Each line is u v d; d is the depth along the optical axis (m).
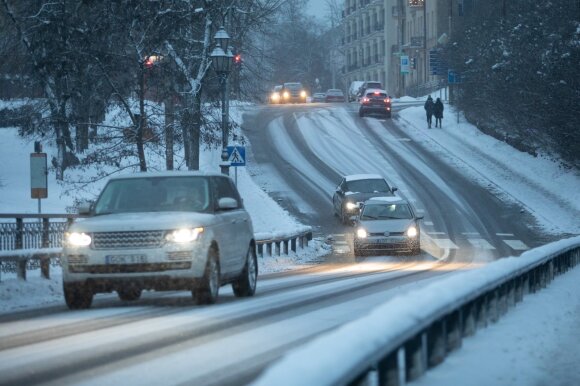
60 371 14.88
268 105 157.00
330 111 142.50
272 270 52.25
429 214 78.81
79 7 52.94
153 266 24.44
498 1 116.06
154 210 26.73
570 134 82.31
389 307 12.89
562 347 19.45
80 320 22.30
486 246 64.94
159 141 55.44
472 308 18.91
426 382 14.09
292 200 85.88
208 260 25.20
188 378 14.27
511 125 102.50
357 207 74.12
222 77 55.97
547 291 30.41
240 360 16.03
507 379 15.34
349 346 9.91
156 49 53.31
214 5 60.28
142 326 20.81
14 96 77.69
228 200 26.88
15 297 29.00
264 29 83.38
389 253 57.91
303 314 23.38
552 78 82.50
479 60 107.75
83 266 24.56
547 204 82.69
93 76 53.72
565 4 87.25
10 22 66.69
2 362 15.77
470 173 95.44
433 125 123.25
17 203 69.56
